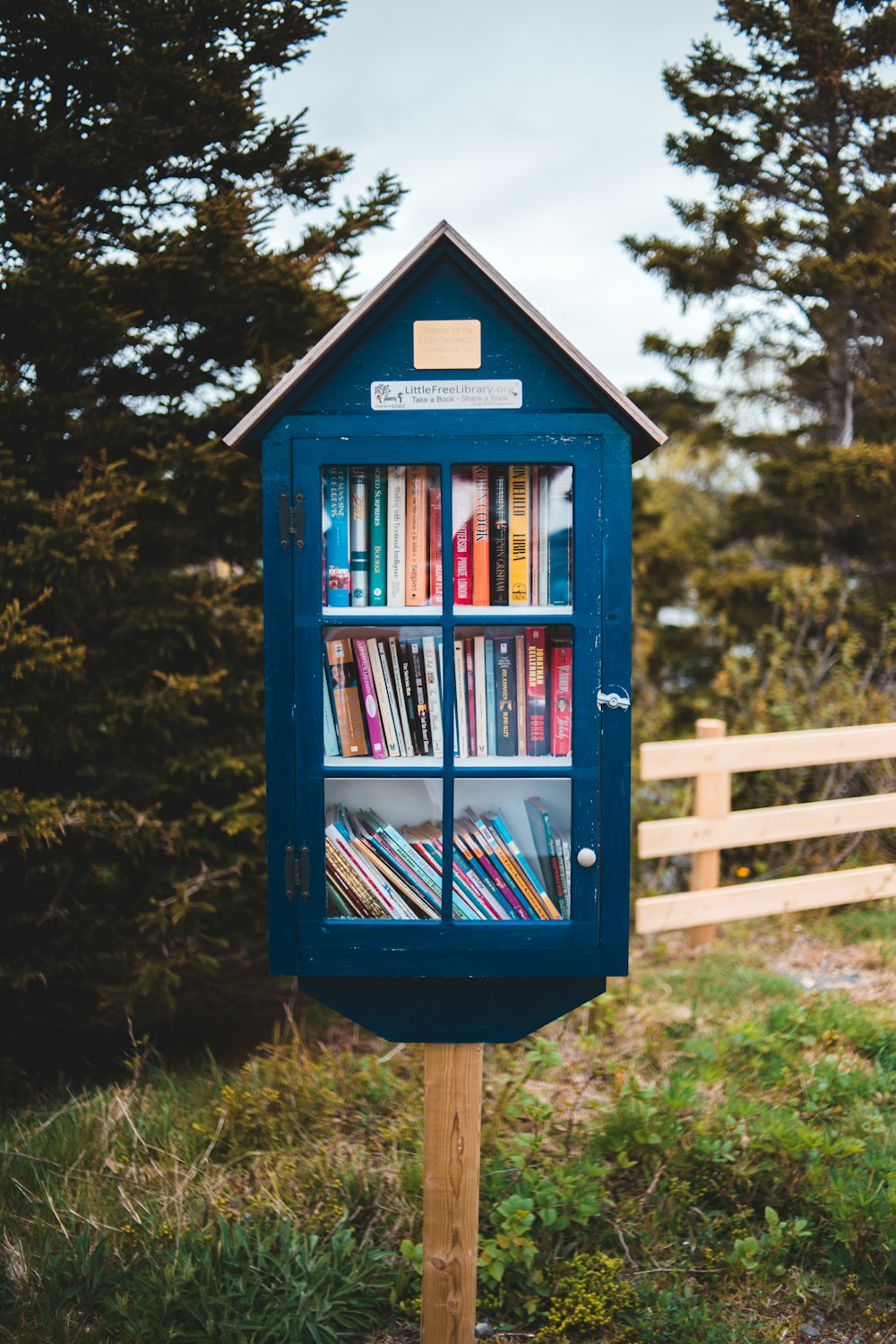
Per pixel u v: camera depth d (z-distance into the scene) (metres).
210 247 3.63
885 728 4.99
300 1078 3.15
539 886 2.00
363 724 1.98
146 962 3.47
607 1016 3.55
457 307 1.87
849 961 4.50
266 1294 2.25
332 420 1.88
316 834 1.95
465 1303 2.09
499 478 1.93
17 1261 2.32
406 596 1.96
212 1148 2.84
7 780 3.59
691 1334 2.18
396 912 2.00
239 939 4.18
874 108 6.20
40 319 3.43
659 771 4.54
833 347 6.62
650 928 4.58
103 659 3.66
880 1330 2.20
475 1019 2.01
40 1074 3.61
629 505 1.88
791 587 6.62
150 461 3.75
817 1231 2.45
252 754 3.78
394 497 1.94
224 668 3.65
